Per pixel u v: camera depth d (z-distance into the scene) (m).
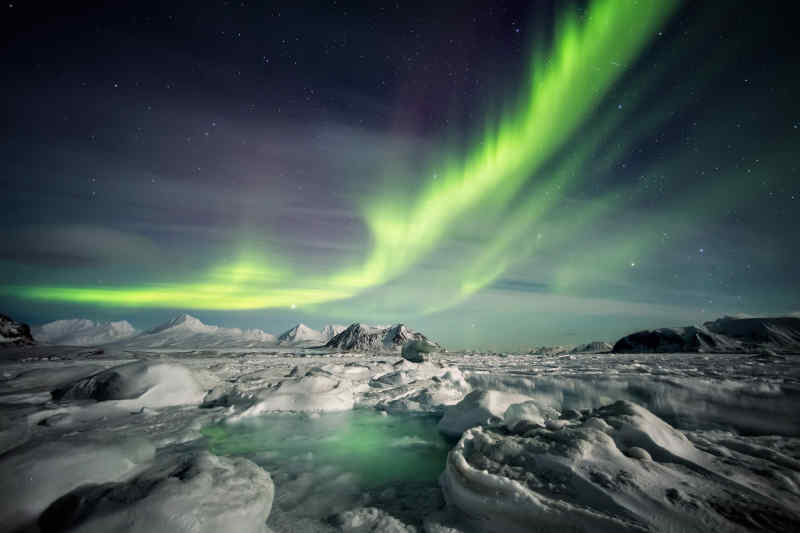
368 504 3.48
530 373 9.20
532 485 2.86
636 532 2.22
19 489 2.59
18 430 4.07
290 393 8.36
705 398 5.44
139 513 2.30
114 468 3.16
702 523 2.24
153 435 5.74
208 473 2.83
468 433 4.02
